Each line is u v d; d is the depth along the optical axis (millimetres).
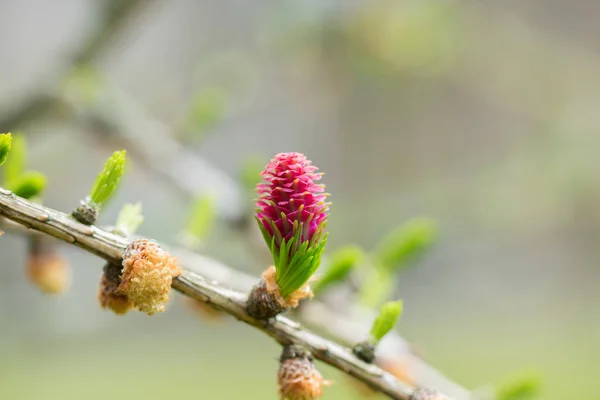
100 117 530
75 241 328
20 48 947
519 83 917
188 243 398
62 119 531
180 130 563
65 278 377
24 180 337
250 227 479
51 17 957
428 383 407
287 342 340
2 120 513
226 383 868
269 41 770
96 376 866
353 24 761
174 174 519
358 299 420
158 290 325
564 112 941
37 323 945
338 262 374
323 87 954
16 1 939
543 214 967
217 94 570
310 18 741
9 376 831
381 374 344
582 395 847
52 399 792
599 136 939
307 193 327
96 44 536
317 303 407
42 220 326
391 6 762
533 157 955
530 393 397
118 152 331
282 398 337
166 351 960
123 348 965
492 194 941
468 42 825
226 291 337
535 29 961
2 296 937
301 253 330
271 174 330
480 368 930
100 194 330
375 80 906
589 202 953
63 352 931
